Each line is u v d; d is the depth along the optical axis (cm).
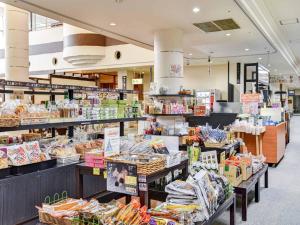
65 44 1554
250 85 1555
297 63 1803
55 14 649
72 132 479
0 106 349
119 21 706
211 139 519
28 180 343
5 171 329
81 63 1552
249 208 457
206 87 1488
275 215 429
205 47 1048
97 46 1506
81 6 598
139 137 370
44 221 246
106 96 575
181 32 798
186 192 266
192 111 816
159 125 723
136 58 1442
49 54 1772
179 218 237
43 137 469
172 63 781
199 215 252
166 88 762
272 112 914
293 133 1672
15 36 944
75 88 456
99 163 291
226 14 659
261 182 614
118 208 231
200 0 566
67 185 387
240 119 834
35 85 402
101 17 675
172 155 300
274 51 1117
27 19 975
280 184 599
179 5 595
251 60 1344
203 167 349
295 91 4278
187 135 556
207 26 759
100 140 468
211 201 271
